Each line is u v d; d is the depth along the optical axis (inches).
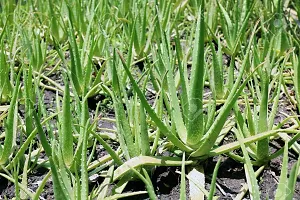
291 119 84.6
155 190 71.1
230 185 71.7
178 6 121.9
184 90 70.2
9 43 105.2
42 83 97.7
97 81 90.4
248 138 69.4
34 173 74.4
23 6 128.0
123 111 69.3
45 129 82.9
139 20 103.1
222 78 87.7
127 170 68.4
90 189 70.8
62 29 109.8
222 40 113.2
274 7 109.2
